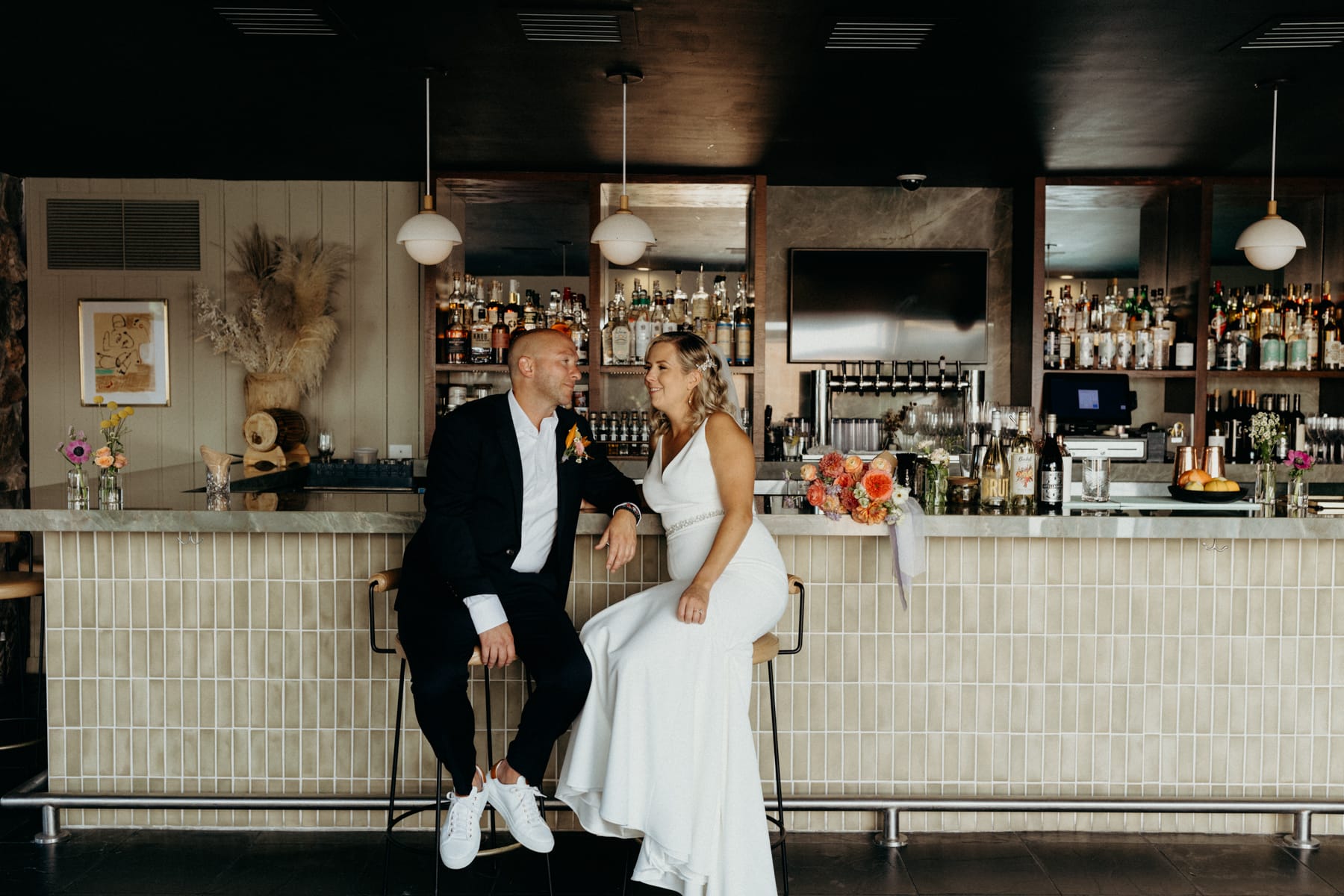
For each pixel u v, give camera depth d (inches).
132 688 125.6
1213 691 124.6
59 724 125.6
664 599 103.0
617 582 123.8
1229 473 205.5
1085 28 132.4
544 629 102.7
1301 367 215.5
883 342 235.1
